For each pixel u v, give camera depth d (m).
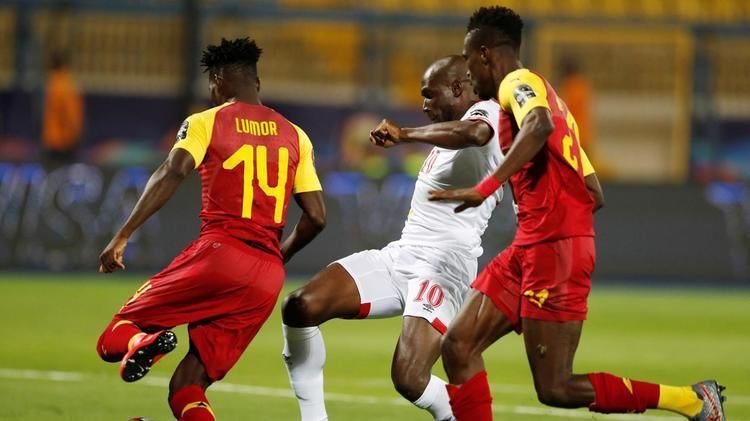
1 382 30.61
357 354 38.91
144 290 20.02
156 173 20.00
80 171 66.94
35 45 78.44
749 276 68.19
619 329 47.47
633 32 82.88
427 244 22.33
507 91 19.02
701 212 68.88
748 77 84.19
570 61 79.19
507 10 20.16
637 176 86.38
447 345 19.80
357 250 67.00
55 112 72.44
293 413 26.77
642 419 26.89
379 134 19.98
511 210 64.50
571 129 19.53
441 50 85.44
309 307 21.80
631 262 68.88
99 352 19.77
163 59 84.62
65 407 26.86
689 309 56.00
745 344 43.22
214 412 26.72
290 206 64.56
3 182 66.81
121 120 83.00
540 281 19.11
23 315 47.16
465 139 19.89
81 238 66.62
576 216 19.17
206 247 20.09
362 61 79.62
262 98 84.38
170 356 36.44
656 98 85.81
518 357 39.09
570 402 19.33
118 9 75.44
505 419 26.73
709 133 79.19
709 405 19.88
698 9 92.19
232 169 20.36
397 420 26.30
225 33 82.56
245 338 20.50
